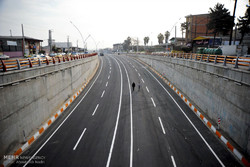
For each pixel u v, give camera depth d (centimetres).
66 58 2348
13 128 1152
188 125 1551
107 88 2895
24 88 1293
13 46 3953
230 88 1284
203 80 1808
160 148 1189
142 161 1050
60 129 1498
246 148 1067
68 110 1955
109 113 1844
